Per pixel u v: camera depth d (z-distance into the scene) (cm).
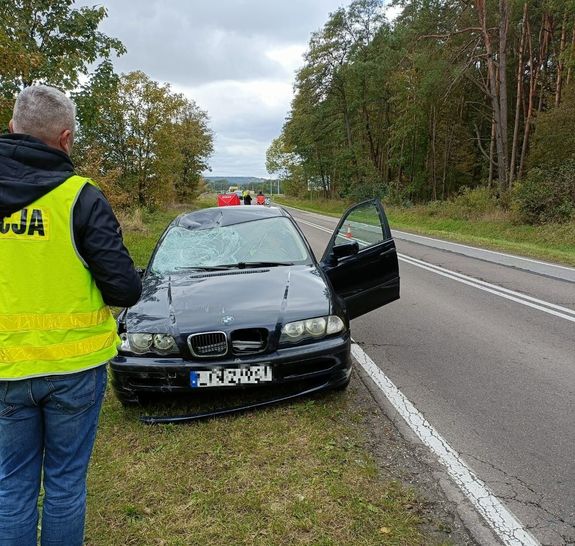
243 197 2219
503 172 2533
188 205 4094
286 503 252
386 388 398
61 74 1084
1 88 988
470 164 3800
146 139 2300
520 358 471
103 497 259
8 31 999
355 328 577
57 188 174
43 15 1112
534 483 271
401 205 3316
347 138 4725
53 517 188
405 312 652
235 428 326
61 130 183
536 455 300
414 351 492
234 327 332
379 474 278
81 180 180
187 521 241
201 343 332
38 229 171
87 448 197
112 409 358
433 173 3712
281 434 318
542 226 1681
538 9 2959
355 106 4388
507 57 3338
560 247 1403
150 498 258
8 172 171
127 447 307
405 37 2998
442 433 326
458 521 240
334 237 495
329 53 4356
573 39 2506
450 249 1340
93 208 179
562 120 2250
